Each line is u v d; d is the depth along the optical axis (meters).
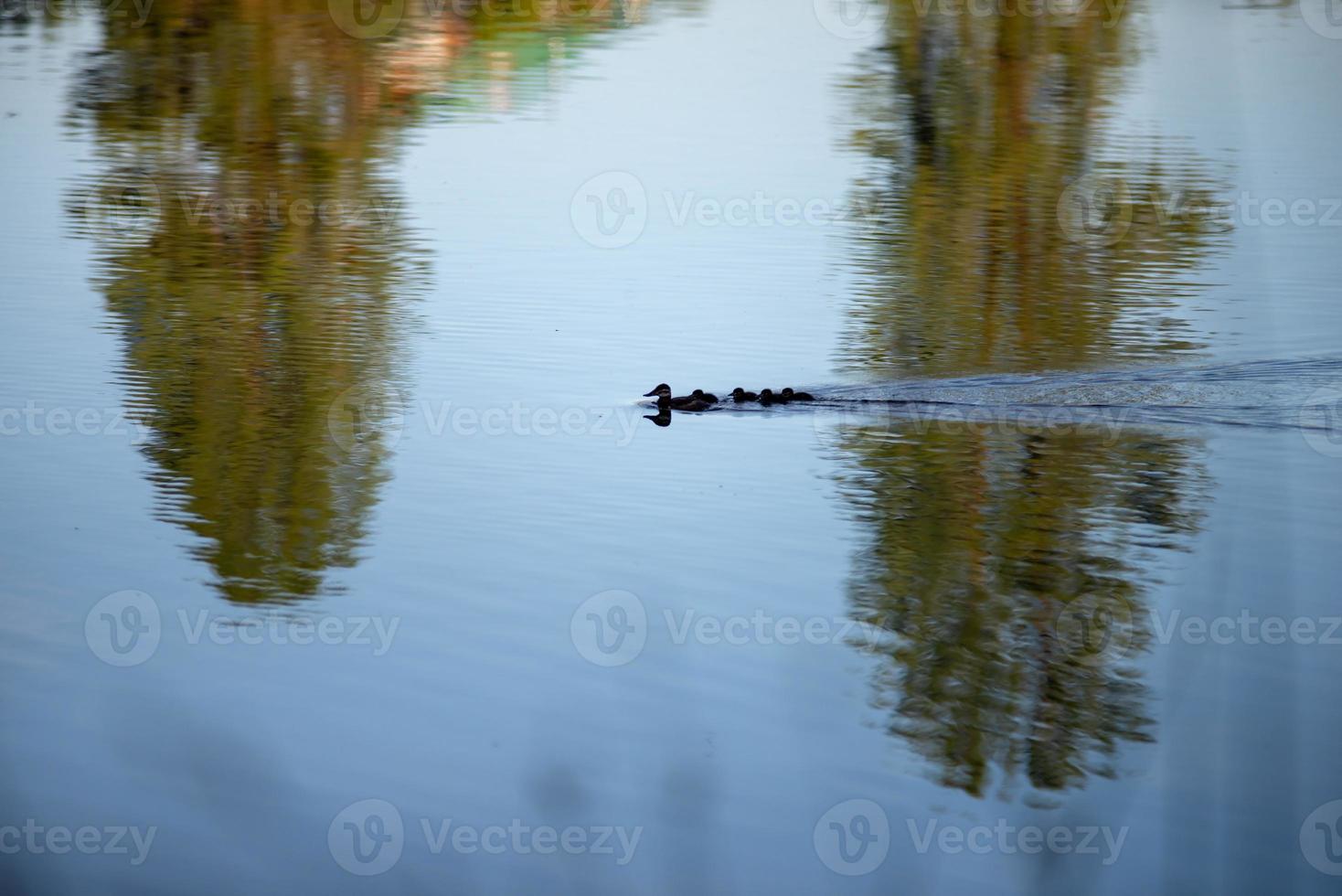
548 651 18.31
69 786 15.38
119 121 52.91
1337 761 15.34
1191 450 25.73
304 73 58.62
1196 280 37.62
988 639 18.50
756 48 64.62
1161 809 14.62
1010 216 43.25
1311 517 22.27
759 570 20.70
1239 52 61.94
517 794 15.22
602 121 53.41
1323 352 31.34
